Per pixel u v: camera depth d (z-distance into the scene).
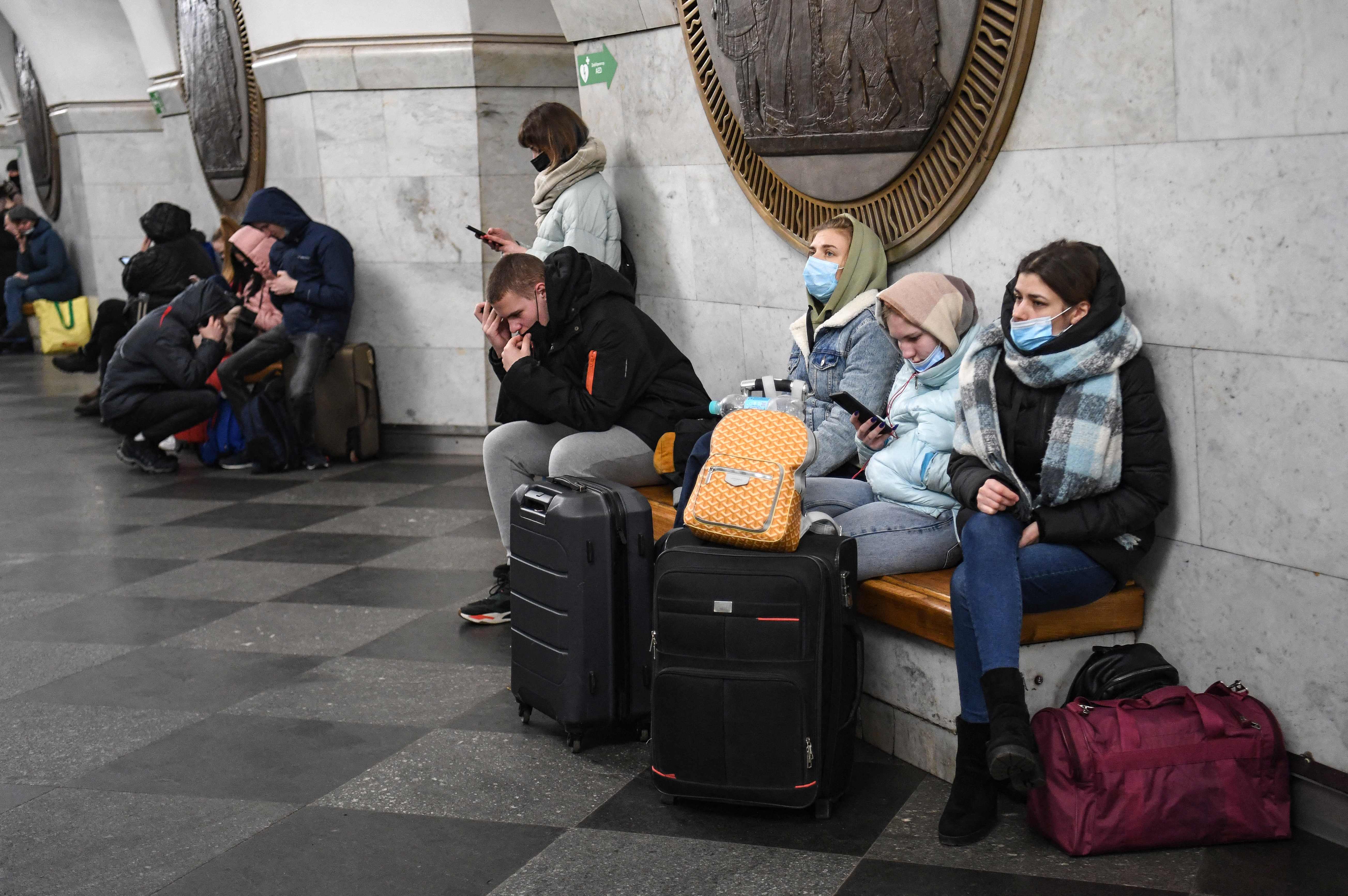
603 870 2.63
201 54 8.62
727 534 2.85
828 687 2.81
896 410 3.34
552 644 3.23
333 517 5.96
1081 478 2.82
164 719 3.53
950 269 3.69
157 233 8.23
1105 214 3.09
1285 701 2.76
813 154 4.20
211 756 3.27
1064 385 2.85
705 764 2.86
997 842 2.72
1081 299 2.78
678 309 5.34
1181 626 3.00
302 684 3.79
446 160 7.20
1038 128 3.27
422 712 3.56
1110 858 2.62
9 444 8.06
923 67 3.60
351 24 7.11
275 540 5.54
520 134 5.45
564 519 3.17
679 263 5.27
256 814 2.93
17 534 5.73
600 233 5.40
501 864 2.67
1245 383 2.76
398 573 4.98
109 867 2.68
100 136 12.61
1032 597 2.87
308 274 7.05
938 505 3.23
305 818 2.90
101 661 4.02
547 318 4.02
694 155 5.04
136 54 12.32
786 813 2.90
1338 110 2.49
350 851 2.74
